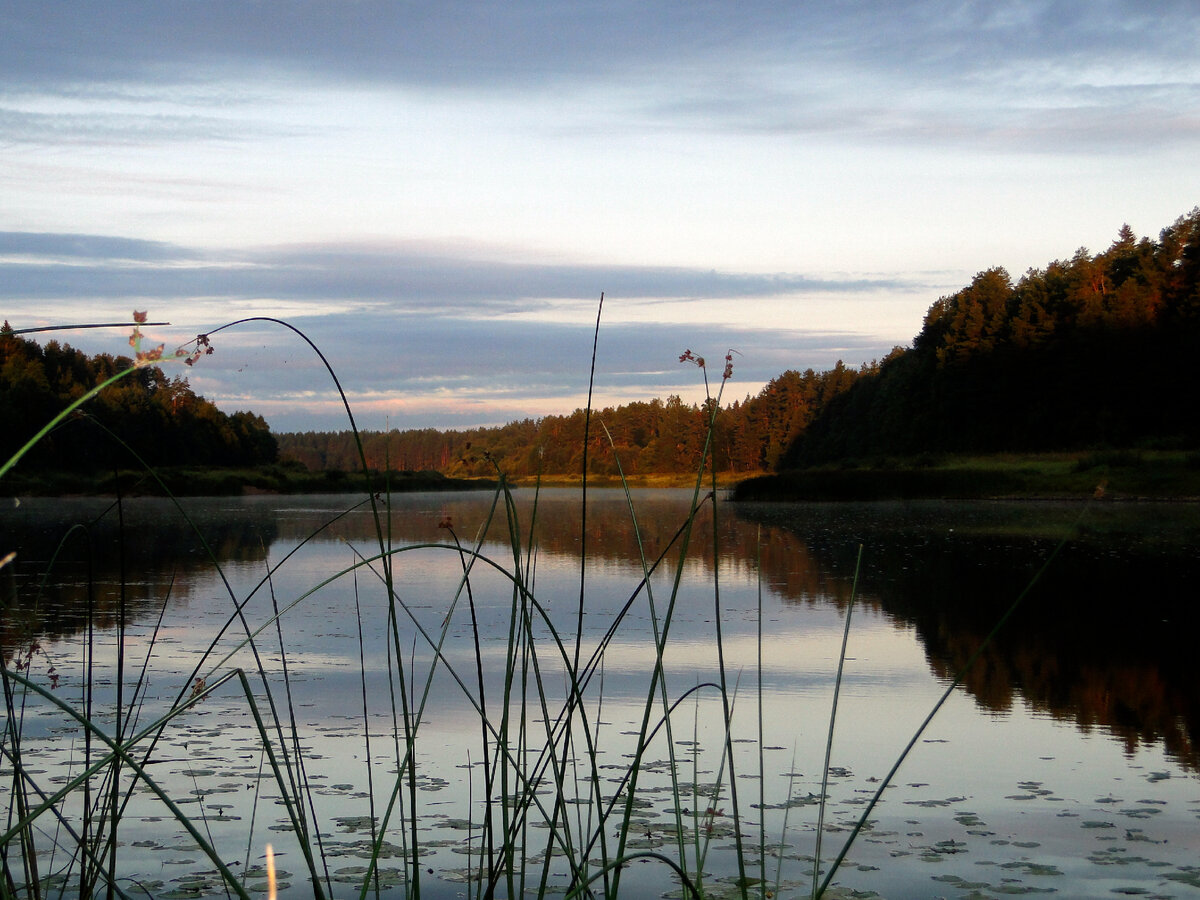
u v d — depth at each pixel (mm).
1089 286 60375
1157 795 4719
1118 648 8508
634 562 16234
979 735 5820
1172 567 14727
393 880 3605
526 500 51406
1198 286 54500
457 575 14203
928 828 4270
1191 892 3570
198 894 3443
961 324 65625
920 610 10742
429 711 6281
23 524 23781
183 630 9242
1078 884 3646
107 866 3748
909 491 44000
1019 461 54188
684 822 4320
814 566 15391
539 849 4008
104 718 5941
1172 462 44312
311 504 40500
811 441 88875
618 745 5531
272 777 4879
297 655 8203
